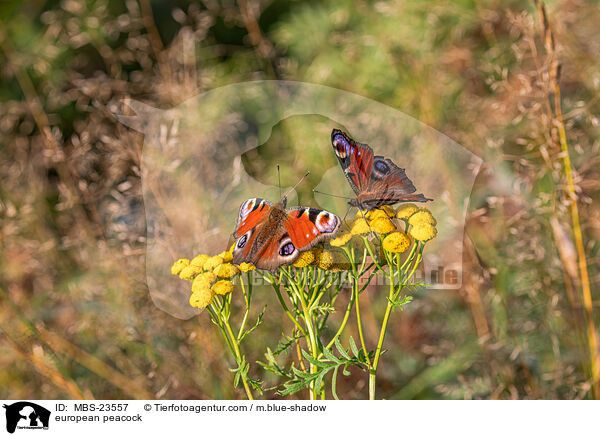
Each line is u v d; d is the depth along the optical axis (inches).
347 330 91.2
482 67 110.7
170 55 118.2
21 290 122.3
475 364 108.1
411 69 111.3
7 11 152.5
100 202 115.0
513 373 103.3
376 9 124.6
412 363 111.0
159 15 152.0
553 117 90.9
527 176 96.2
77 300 117.3
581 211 93.5
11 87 150.6
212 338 98.7
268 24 150.9
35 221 132.5
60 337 113.3
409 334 112.1
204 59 131.6
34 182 133.6
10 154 134.3
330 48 127.4
